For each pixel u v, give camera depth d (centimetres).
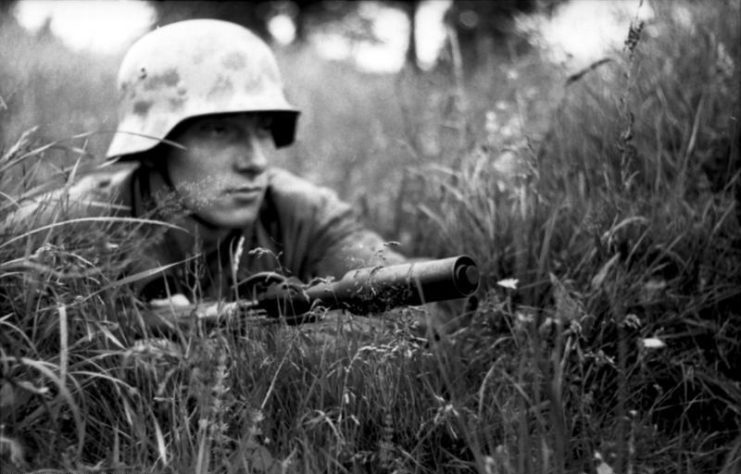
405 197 330
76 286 181
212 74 232
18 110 294
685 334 206
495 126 289
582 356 183
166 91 233
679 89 272
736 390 191
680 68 281
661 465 172
